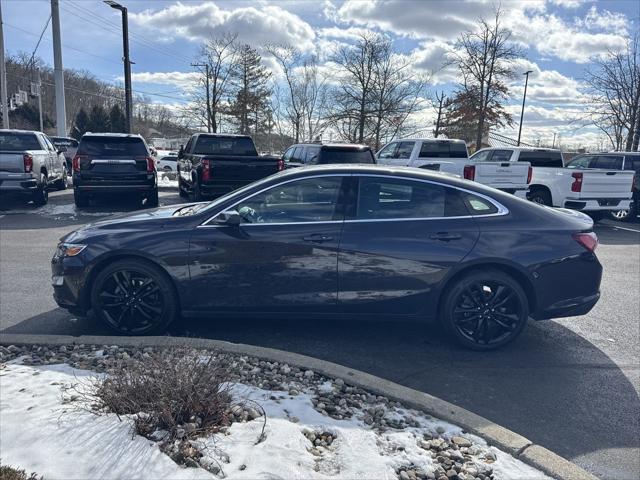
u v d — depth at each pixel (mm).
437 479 2693
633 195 13797
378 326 5320
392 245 4547
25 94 31562
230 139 14680
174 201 15141
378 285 4598
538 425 3514
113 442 2764
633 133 25312
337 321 5438
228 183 11992
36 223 11469
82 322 5203
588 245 4707
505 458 2920
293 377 3816
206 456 2676
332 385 3699
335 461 2762
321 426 3084
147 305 4707
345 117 34094
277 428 2979
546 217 4766
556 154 16641
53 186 17547
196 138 14508
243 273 4613
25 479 2469
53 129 61656
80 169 12531
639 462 3131
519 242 4605
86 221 11734
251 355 4102
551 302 4688
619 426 3520
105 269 4668
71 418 2980
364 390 3645
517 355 4691
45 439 2791
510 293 4660
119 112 49000
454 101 33062
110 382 3223
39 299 5988
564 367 4449
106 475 2535
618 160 14555
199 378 3088
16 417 3012
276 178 4746
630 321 5711
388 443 2977
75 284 4680
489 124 32562
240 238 4574
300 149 14672
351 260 4559
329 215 4652
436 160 14898
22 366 3889
